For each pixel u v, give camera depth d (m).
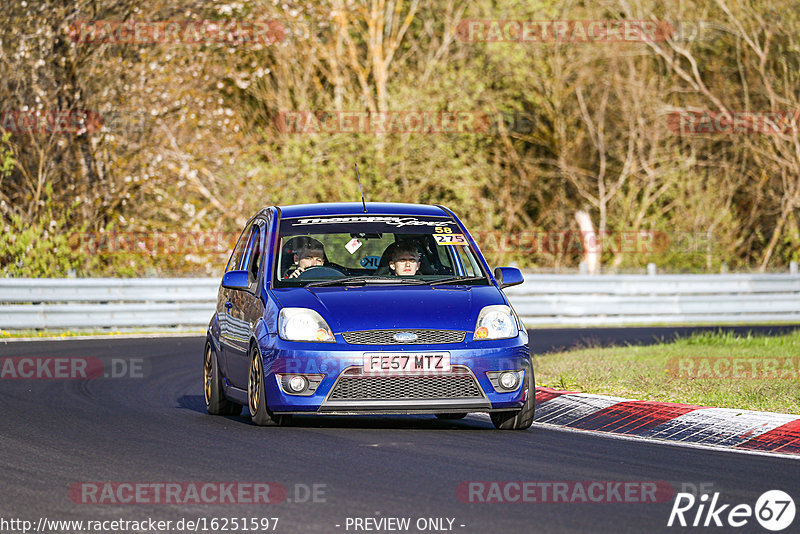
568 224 140.75
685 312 89.69
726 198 136.62
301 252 36.44
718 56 138.25
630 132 134.38
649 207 136.12
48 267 81.44
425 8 132.25
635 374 45.72
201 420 36.03
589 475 26.45
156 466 27.33
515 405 32.97
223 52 102.69
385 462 27.83
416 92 116.50
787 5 130.38
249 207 103.56
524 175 135.25
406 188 115.94
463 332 32.69
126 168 94.38
